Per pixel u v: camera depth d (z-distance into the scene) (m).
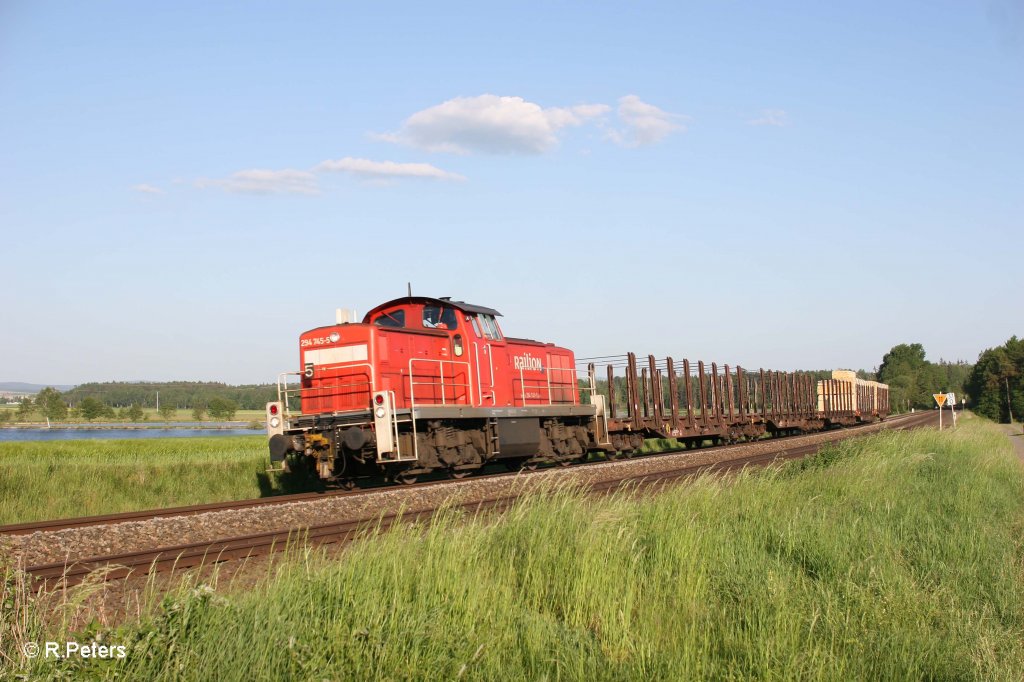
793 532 10.47
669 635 7.21
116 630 5.68
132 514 13.79
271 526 12.77
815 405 46.34
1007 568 10.17
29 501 17.83
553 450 23.23
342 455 17.50
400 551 7.70
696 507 11.70
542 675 6.01
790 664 6.29
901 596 8.19
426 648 6.00
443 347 19.44
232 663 5.33
